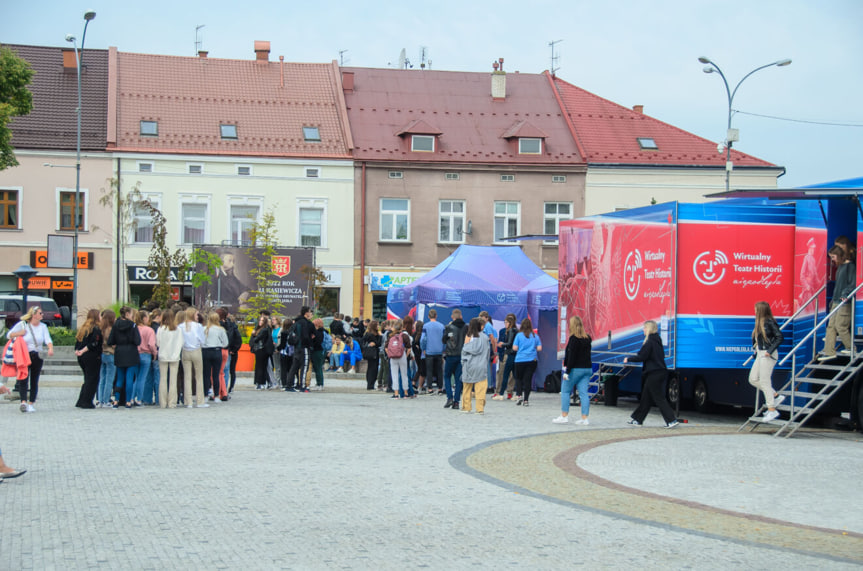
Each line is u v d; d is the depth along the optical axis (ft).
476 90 158.40
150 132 140.05
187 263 108.27
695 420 61.77
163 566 21.35
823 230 58.70
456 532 25.45
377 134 147.13
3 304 125.59
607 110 158.51
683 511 29.25
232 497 29.81
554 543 24.40
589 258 70.79
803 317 59.26
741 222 59.93
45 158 136.36
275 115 146.82
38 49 148.15
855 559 23.40
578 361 55.52
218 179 139.95
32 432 46.34
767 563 22.77
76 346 59.82
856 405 53.62
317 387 83.30
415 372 84.33
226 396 68.28
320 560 22.11
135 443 42.50
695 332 59.47
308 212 143.33
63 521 26.02
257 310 101.40
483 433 49.60
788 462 40.06
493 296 88.74
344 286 143.33
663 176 149.69
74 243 126.52
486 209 146.30
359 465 37.04
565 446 44.60
